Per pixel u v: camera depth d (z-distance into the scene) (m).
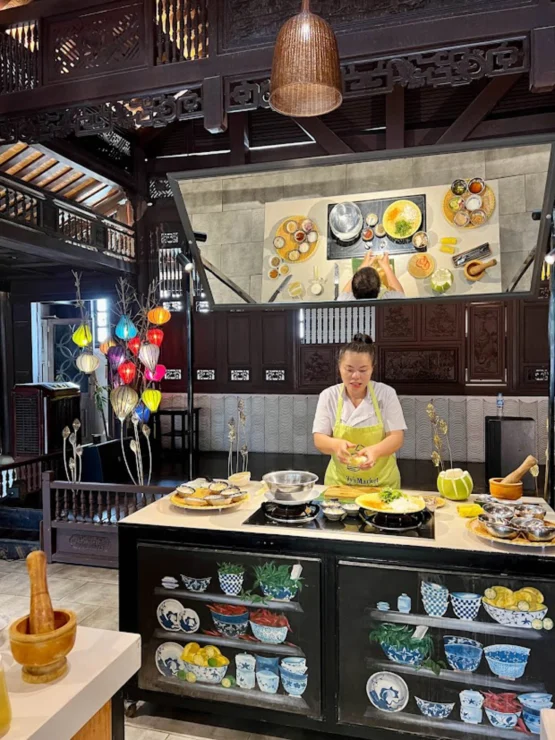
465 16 3.02
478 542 2.07
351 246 3.44
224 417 8.20
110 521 4.35
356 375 2.78
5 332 8.79
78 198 8.50
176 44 3.53
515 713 1.98
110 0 3.62
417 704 2.09
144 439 7.07
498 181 3.09
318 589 2.17
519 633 1.97
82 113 3.77
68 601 3.64
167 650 2.37
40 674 1.14
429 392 7.53
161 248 8.13
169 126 7.97
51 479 4.52
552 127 6.51
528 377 7.19
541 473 6.26
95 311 9.05
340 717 2.16
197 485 2.79
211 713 2.46
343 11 3.20
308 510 2.43
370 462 2.60
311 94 2.44
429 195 3.23
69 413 7.66
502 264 3.24
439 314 7.47
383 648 2.11
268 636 2.24
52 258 6.67
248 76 3.37
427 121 6.89
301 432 7.93
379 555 2.09
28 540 4.62
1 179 5.67
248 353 8.12
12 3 5.54
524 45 3.00
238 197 3.47
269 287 3.66
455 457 7.41
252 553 2.24
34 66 3.81
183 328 8.21
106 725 1.26
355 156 3.19
